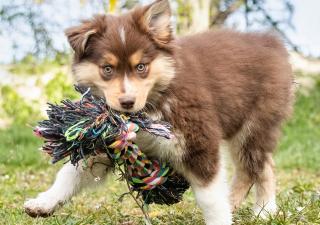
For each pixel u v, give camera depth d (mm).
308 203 1349
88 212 1383
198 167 1182
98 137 1094
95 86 1131
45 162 1970
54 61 2828
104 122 1091
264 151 1372
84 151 1109
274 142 1384
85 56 1127
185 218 1303
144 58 1113
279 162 2146
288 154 2279
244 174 1404
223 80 1268
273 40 1406
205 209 1189
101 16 1148
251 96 1318
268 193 1393
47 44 2750
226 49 1313
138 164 1160
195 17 2367
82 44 1112
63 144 1092
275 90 1348
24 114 2764
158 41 1131
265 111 1344
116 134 1096
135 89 1098
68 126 1081
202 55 1272
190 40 1304
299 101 3213
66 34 1136
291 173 2012
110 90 1104
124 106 1090
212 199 1184
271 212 1336
